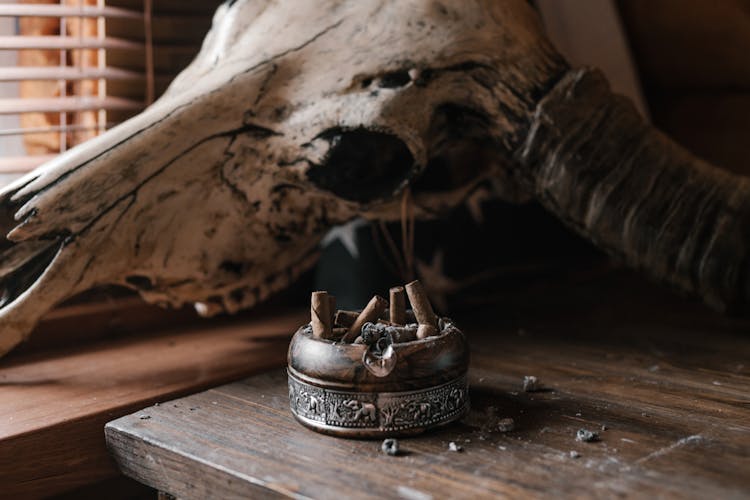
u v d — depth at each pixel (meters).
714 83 1.10
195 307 0.96
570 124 0.82
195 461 0.63
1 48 0.81
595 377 0.78
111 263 0.78
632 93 1.08
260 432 0.67
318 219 0.85
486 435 0.66
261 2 0.83
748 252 0.82
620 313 0.98
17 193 0.75
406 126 0.78
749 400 0.72
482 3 0.82
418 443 0.64
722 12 1.05
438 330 0.69
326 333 0.67
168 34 0.93
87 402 0.73
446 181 0.94
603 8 1.06
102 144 0.76
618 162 0.82
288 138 0.79
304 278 1.04
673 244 0.82
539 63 0.83
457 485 0.58
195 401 0.73
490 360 0.82
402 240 0.94
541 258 1.07
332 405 0.65
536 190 0.85
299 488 0.58
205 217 0.80
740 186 0.83
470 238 0.99
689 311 0.98
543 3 1.02
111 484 0.80
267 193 0.81
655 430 0.66
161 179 0.78
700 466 0.61
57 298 0.76
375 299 0.69
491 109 0.83
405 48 0.80
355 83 0.79
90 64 0.91
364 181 0.81
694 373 0.78
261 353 0.85
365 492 0.58
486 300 1.02
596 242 0.84
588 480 0.59
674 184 0.83
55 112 0.86
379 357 0.64
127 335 0.92
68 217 0.75
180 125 0.77
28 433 0.67
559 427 0.67
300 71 0.80
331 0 0.82
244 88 0.79
